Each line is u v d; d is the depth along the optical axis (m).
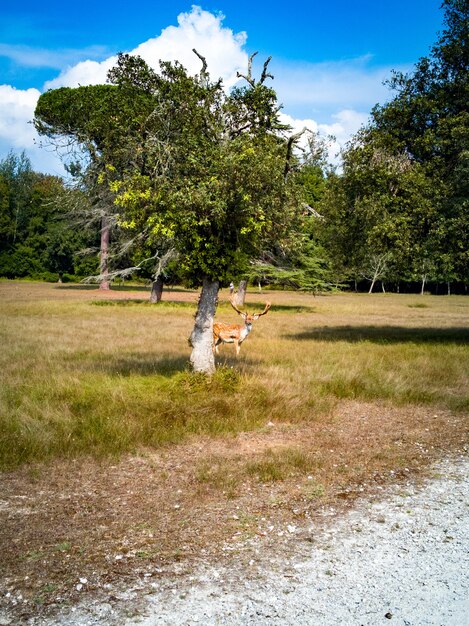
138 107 10.27
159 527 4.49
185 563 3.90
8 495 5.11
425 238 15.61
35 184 71.19
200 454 6.35
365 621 3.21
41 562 3.88
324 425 7.75
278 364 11.84
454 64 16.55
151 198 8.46
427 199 14.98
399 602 3.41
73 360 11.72
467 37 15.69
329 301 45.59
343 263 18.81
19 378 9.36
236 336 12.44
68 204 31.23
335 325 22.92
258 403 8.22
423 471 5.93
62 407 7.55
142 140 9.74
